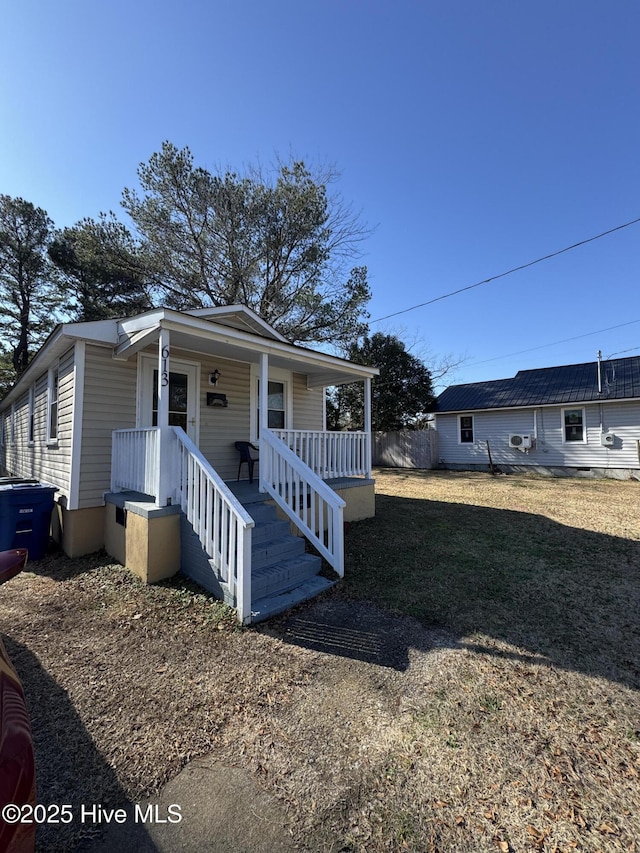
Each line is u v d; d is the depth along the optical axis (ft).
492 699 7.63
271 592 12.36
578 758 6.16
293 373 28.43
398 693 7.85
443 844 4.81
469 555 16.71
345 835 4.95
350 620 11.00
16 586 14.15
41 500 17.53
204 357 22.94
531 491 34.63
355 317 49.08
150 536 13.56
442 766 6.04
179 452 14.44
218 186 41.19
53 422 22.85
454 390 61.93
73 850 4.77
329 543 14.82
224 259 44.06
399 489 36.70
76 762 6.16
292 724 7.02
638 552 16.93
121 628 10.69
